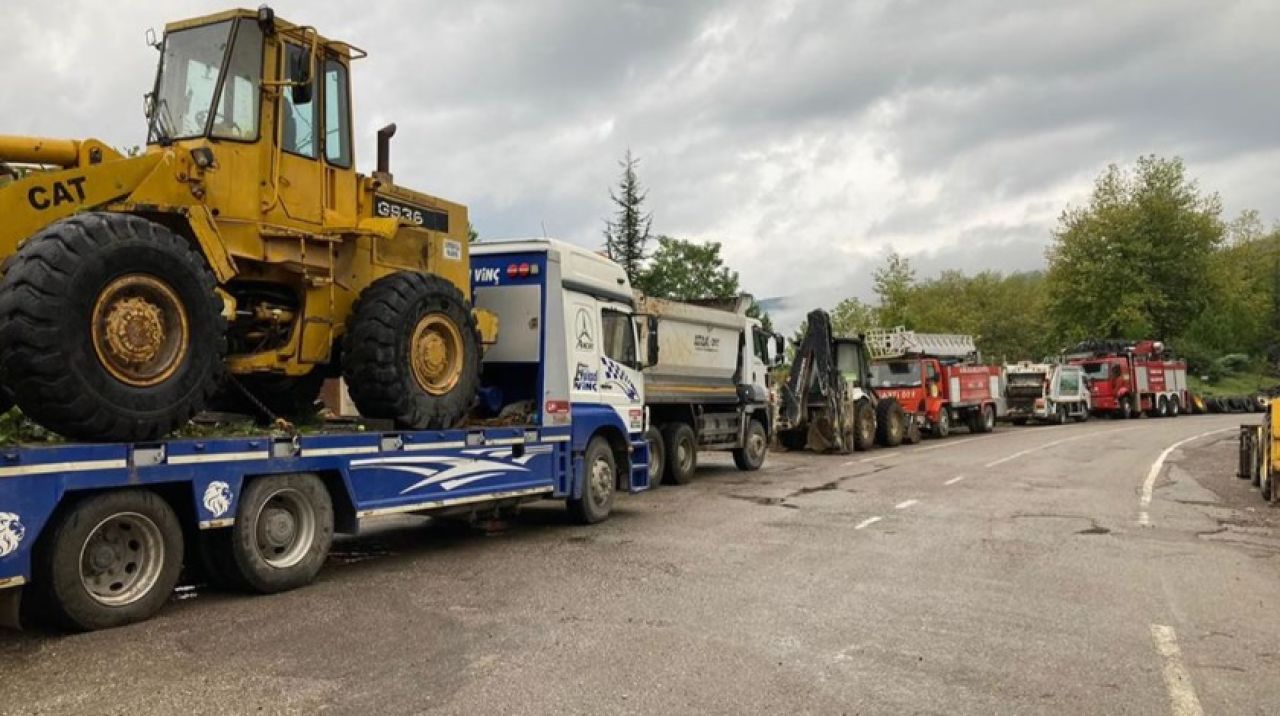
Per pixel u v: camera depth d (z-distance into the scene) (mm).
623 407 11914
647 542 9805
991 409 32250
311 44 8094
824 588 7535
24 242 6125
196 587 7477
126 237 6129
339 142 8500
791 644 5891
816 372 23312
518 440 9836
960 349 31875
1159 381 43312
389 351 8219
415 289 8500
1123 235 55656
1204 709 4793
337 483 7848
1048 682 5203
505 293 10648
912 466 18844
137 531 6316
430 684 5047
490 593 7316
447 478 8883
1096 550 9344
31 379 5723
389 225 8359
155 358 6344
